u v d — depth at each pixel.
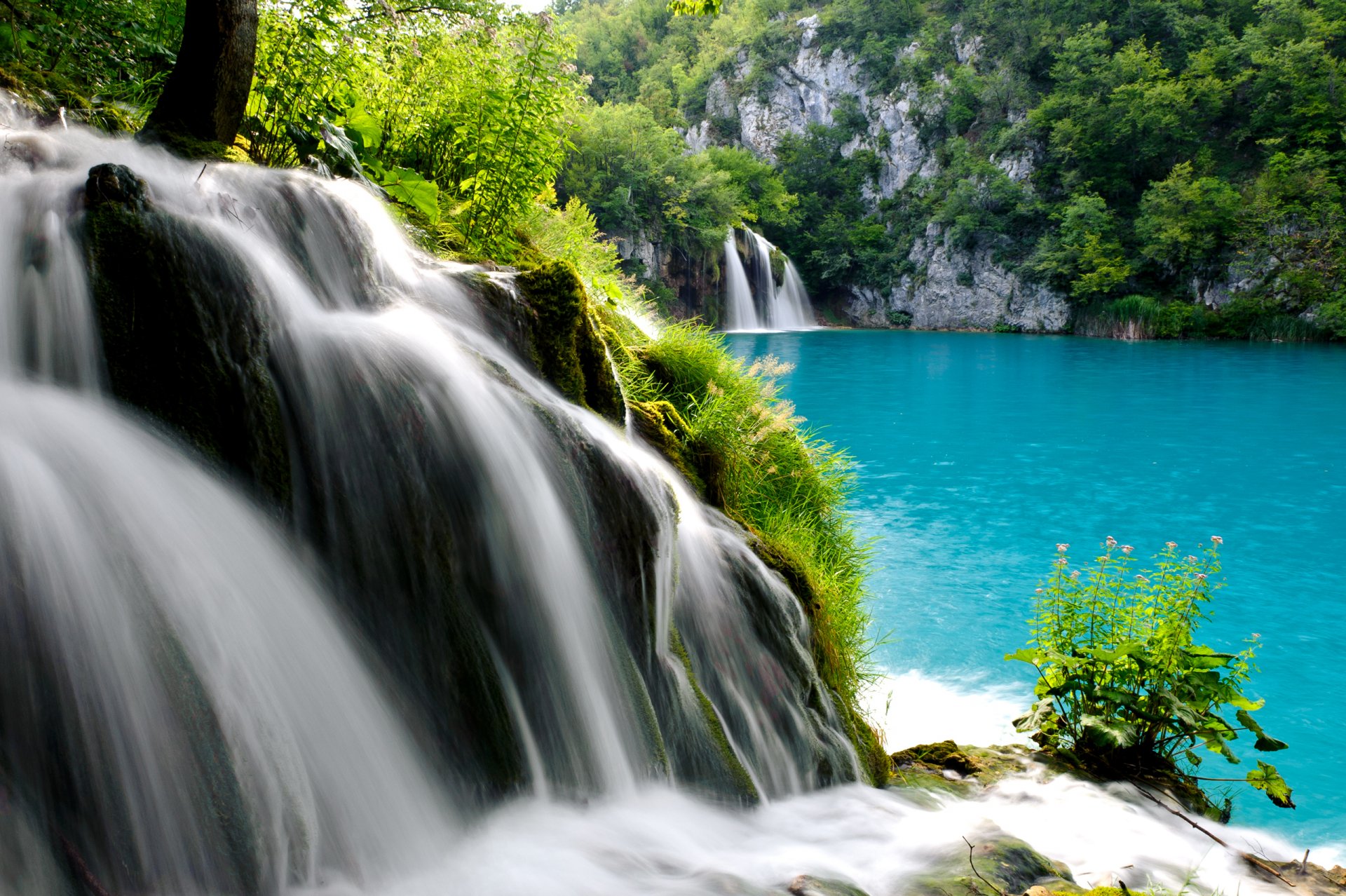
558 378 3.97
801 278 57.50
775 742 3.73
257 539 2.50
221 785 2.00
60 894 1.74
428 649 2.79
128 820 1.87
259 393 2.63
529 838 2.68
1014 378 22.55
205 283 2.62
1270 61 48.72
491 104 6.07
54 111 3.76
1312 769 4.66
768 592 4.17
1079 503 10.41
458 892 2.37
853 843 3.24
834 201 64.00
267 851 2.05
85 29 4.68
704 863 2.84
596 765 3.05
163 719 1.98
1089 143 51.25
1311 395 19.53
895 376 22.94
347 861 2.29
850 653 4.96
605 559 3.34
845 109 66.69
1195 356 29.23
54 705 1.85
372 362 2.92
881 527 9.34
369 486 2.81
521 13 6.52
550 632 3.08
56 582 1.93
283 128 4.86
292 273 3.06
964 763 4.20
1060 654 4.44
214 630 2.17
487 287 3.83
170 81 3.99
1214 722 4.14
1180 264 44.34
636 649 3.38
